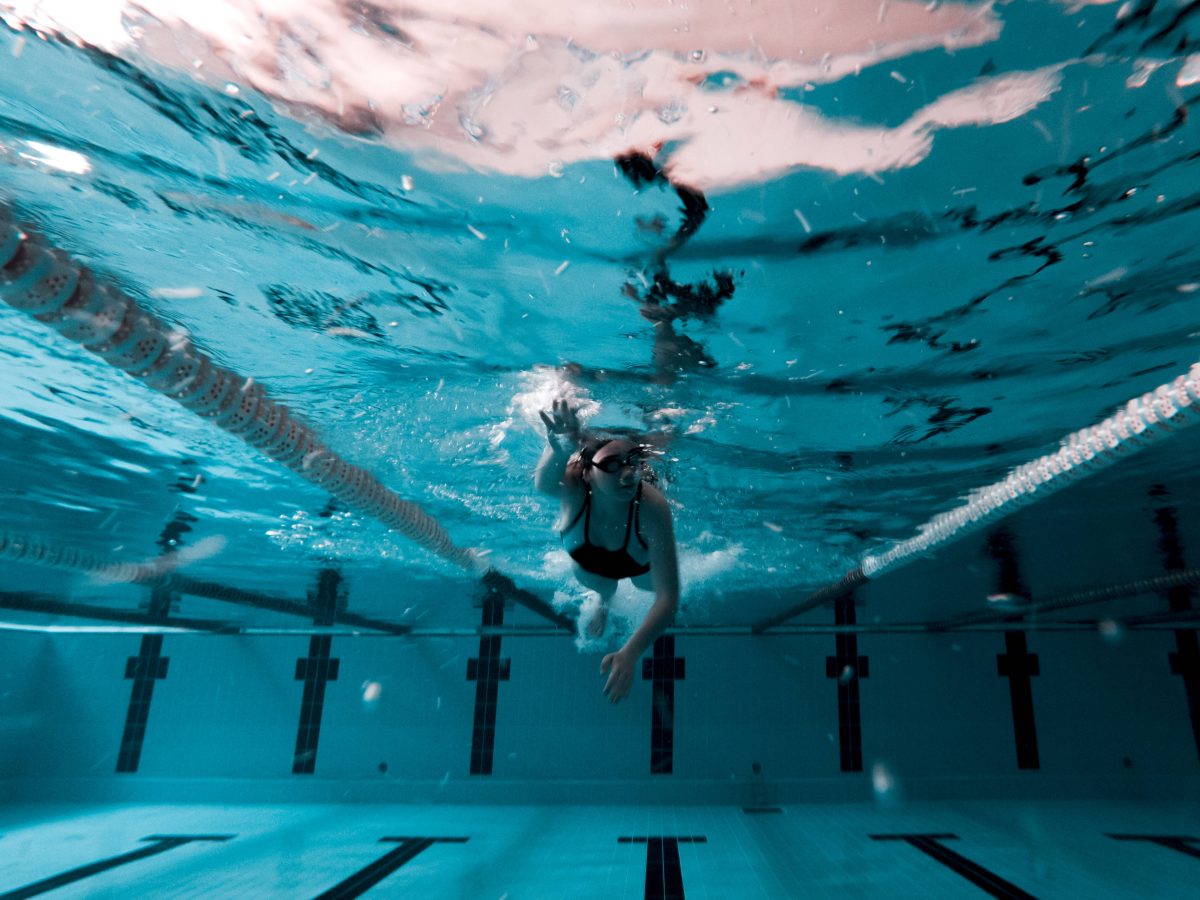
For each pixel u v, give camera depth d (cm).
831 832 851
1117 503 586
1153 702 1058
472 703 1120
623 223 252
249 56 192
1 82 201
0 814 1004
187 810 1028
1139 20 184
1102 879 634
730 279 283
